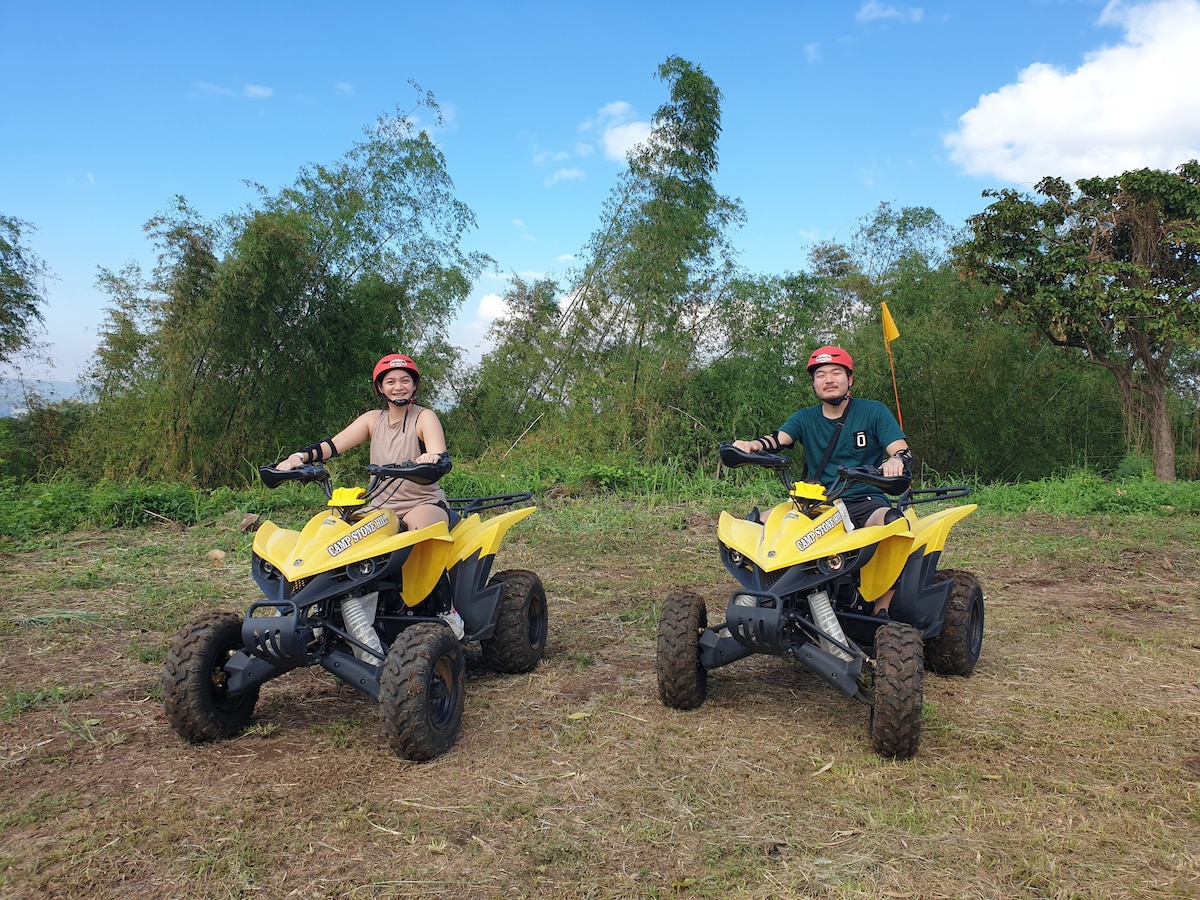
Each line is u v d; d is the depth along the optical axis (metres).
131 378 12.64
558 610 5.32
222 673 3.32
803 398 12.33
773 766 3.04
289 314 11.20
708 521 8.68
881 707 3.00
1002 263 13.04
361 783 2.91
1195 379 15.19
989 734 3.32
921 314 14.12
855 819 2.66
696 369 12.58
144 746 3.24
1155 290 12.29
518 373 14.05
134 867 2.39
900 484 3.28
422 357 12.34
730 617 3.24
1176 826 2.63
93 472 11.27
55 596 5.55
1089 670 4.19
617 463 11.41
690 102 12.26
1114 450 14.30
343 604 3.25
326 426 11.43
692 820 2.65
